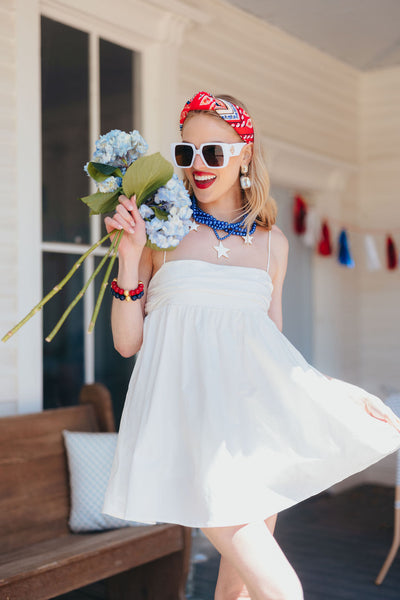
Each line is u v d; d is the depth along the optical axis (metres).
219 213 1.87
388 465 6.27
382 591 3.70
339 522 5.06
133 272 1.70
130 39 3.94
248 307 1.72
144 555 2.95
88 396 3.50
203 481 1.58
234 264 1.79
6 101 3.31
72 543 2.90
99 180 1.70
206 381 1.64
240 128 1.78
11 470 2.99
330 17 4.98
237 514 1.58
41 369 3.46
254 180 1.87
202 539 4.32
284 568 1.57
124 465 1.68
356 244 6.38
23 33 3.33
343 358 6.15
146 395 1.69
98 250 3.76
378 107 6.33
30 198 3.38
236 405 1.65
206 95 1.77
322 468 1.69
